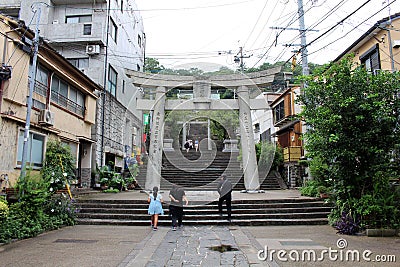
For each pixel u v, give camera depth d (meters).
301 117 8.92
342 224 7.88
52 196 9.23
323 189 11.11
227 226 8.88
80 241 6.77
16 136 9.41
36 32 9.33
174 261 5.27
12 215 7.23
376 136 7.76
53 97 11.70
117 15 18.92
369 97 7.50
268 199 10.62
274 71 13.65
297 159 18.39
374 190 7.91
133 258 5.44
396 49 11.36
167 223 8.99
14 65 9.24
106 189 14.82
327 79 8.35
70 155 11.59
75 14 17.22
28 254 5.63
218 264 5.09
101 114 16.03
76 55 16.70
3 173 8.84
